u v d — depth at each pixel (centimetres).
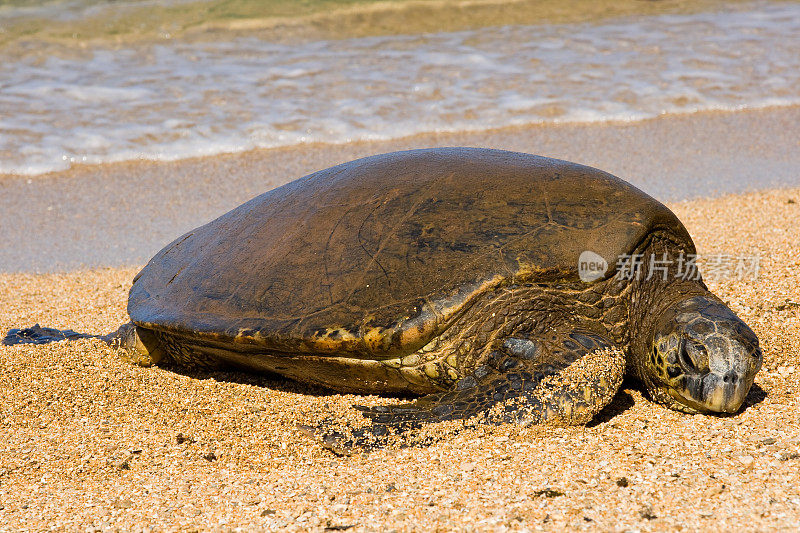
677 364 406
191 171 977
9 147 1022
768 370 466
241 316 439
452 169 467
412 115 1131
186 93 1218
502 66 1348
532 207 434
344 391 462
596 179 462
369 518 315
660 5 1756
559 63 1362
